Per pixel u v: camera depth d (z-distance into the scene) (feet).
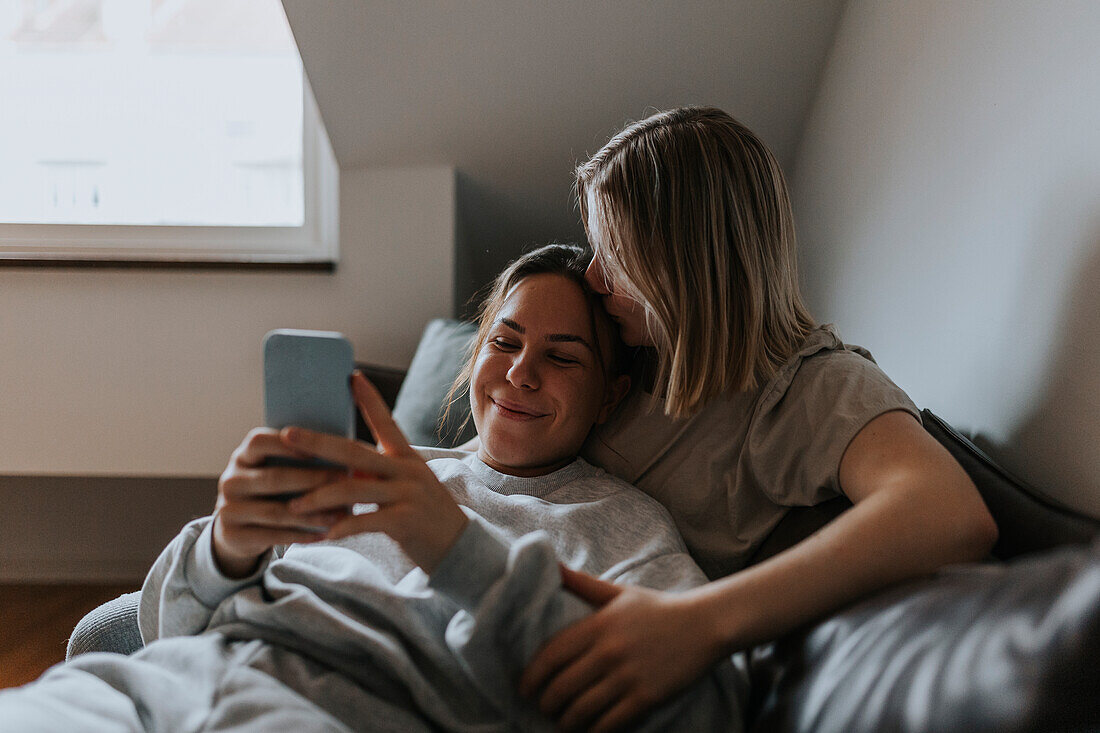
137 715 2.17
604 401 3.48
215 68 7.68
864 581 2.21
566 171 6.77
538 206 7.14
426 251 6.89
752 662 2.43
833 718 1.77
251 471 2.16
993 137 3.38
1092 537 2.09
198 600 2.53
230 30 7.67
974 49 3.63
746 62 5.91
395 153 6.73
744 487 3.09
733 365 3.08
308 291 7.01
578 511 3.01
